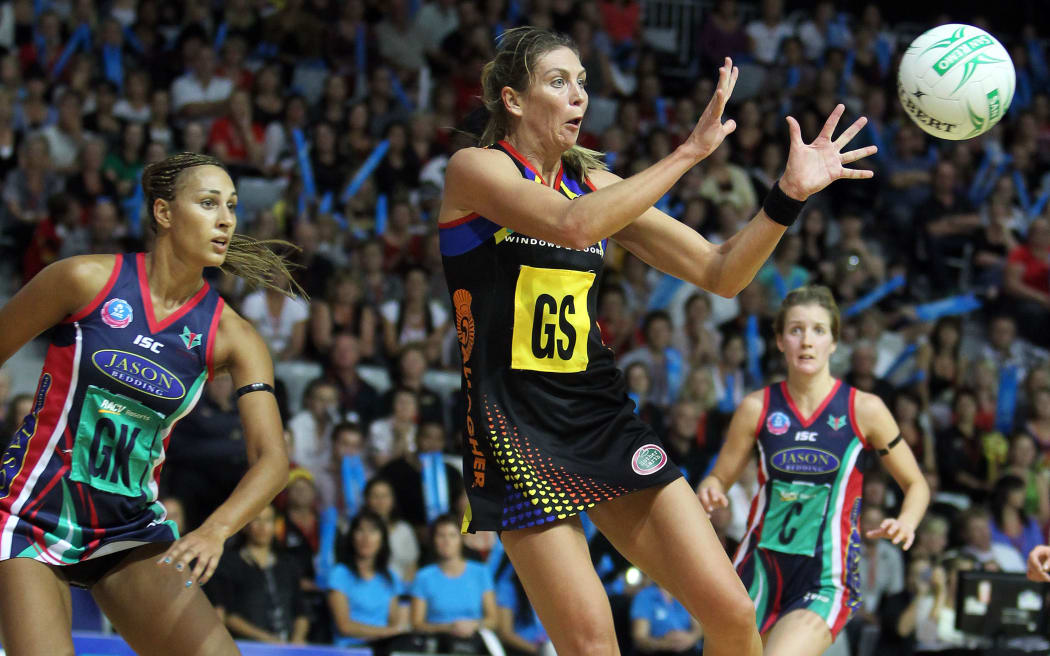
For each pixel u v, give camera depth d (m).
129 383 7.71
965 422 21.61
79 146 23.77
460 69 28.12
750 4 36.06
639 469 7.48
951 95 8.50
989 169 29.47
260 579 15.33
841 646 16.61
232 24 28.08
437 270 23.44
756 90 30.66
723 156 26.75
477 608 16.00
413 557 17.22
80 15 26.64
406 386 19.75
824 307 10.89
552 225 6.78
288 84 27.86
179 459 16.91
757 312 23.05
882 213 27.89
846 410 10.94
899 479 11.06
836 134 28.75
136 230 22.67
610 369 7.71
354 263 22.69
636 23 32.28
